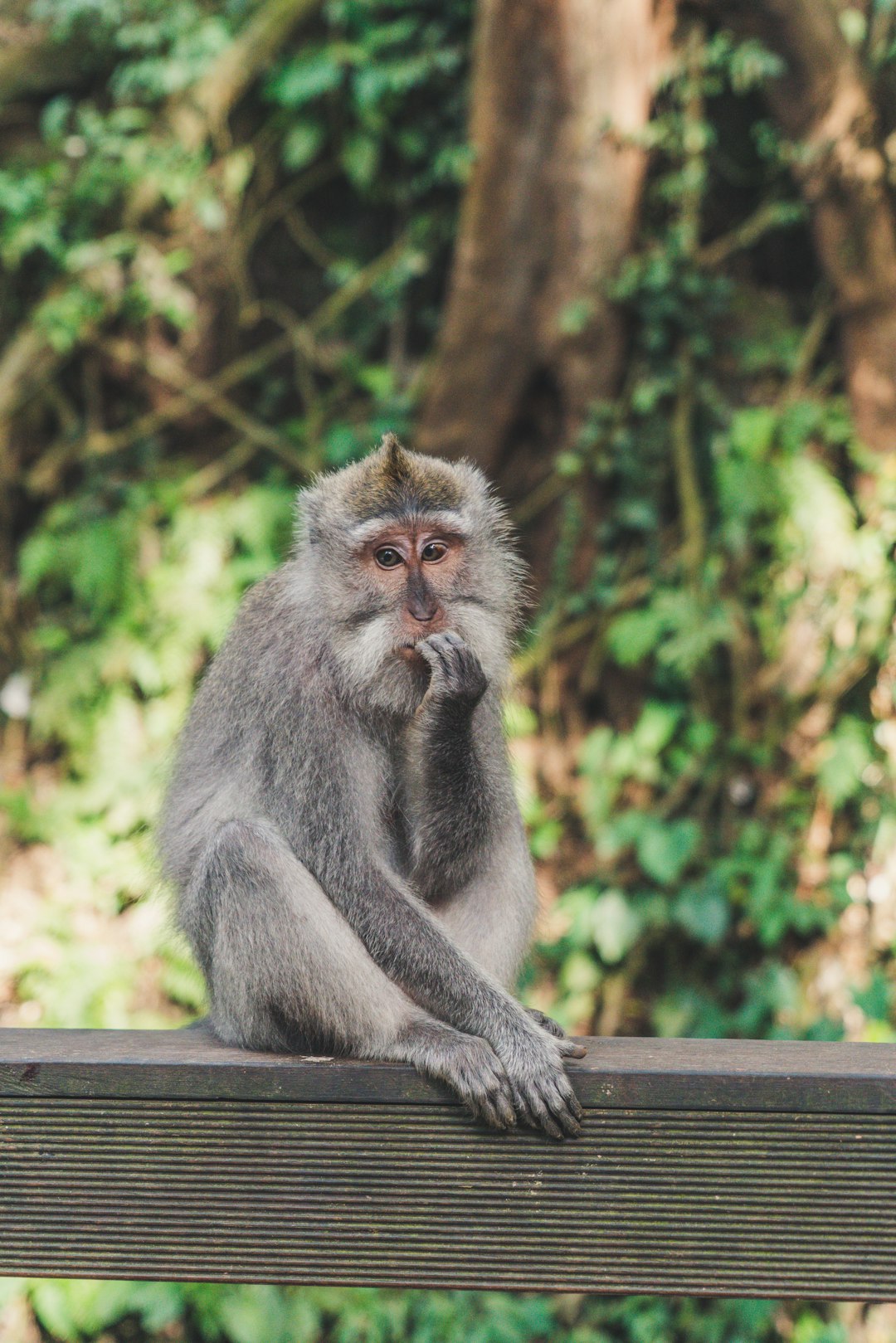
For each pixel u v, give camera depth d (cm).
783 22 1077
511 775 621
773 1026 1072
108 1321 951
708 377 1175
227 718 602
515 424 1177
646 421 1165
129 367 1224
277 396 1253
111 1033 536
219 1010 541
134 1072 447
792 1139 431
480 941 599
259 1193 441
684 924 1077
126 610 1180
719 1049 490
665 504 1175
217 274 1222
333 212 1270
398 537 571
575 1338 980
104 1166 444
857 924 1100
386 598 570
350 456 1202
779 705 1124
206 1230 440
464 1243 438
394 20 1215
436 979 519
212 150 1216
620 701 1163
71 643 1204
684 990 1099
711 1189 432
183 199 1196
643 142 1120
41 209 1179
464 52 1209
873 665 1113
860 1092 429
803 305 1191
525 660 1133
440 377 1162
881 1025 1041
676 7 1134
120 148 1177
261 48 1198
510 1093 442
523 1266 436
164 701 1166
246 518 1184
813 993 1088
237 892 534
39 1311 948
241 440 1245
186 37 1180
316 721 569
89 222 1198
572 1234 435
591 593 1156
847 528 1109
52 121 1184
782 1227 428
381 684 567
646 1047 496
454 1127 443
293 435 1238
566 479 1154
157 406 1230
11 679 1218
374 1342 938
